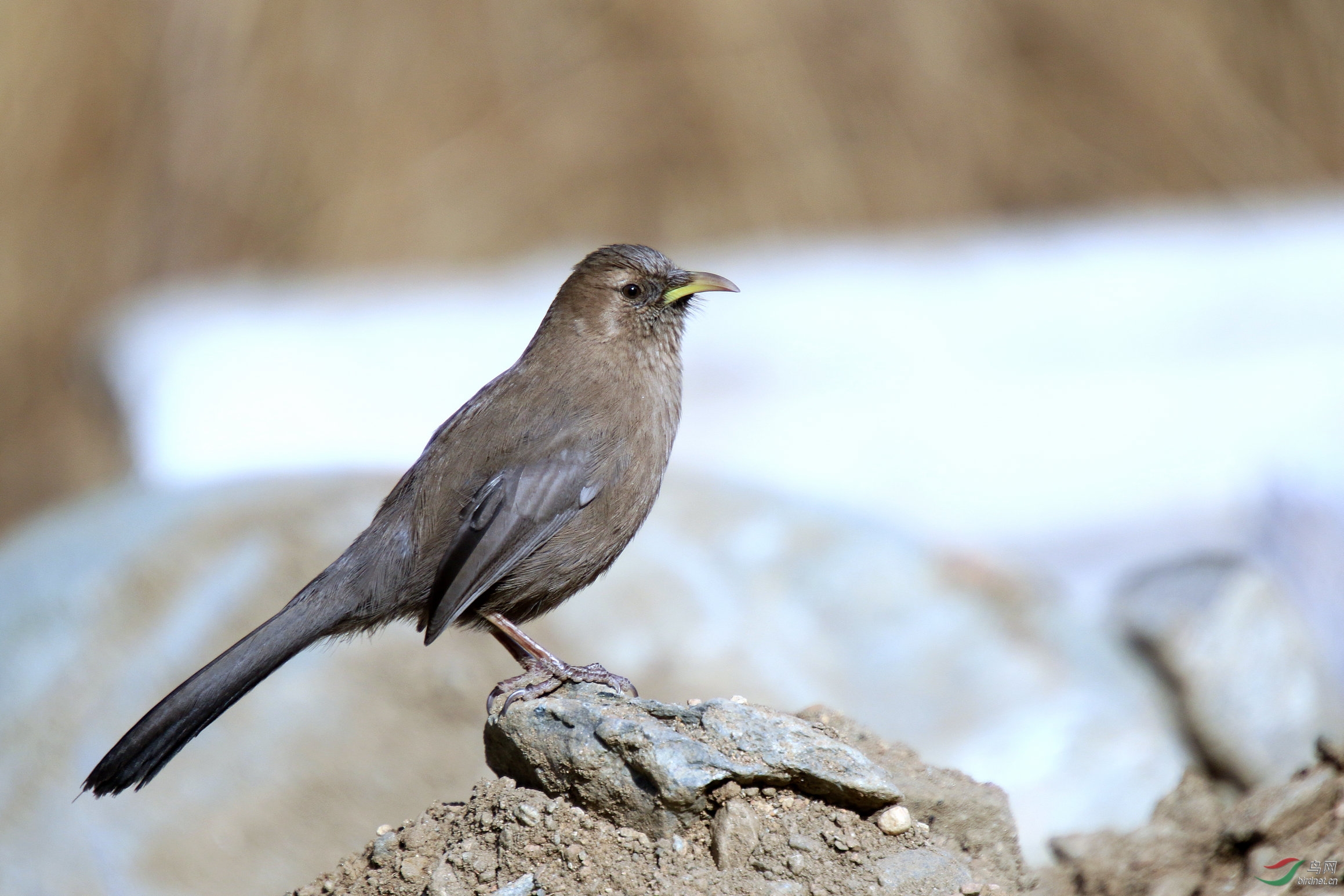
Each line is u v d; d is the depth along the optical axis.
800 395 14.34
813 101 18.44
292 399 14.37
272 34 18.14
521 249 17.81
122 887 8.48
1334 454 13.65
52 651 9.48
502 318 15.45
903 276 15.83
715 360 14.55
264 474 10.81
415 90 18.25
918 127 18.61
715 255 17.22
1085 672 9.73
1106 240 17.11
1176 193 19.05
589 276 7.72
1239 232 17.16
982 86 18.97
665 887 5.29
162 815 8.80
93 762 8.99
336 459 13.55
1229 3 19.91
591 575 7.38
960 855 5.66
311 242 17.73
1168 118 19.28
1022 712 9.52
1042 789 9.20
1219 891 5.94
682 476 10.98
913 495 13.43
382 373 14.65
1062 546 13.20
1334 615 12.46
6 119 17.83
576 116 18.27
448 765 9.02
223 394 14.41
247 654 6.57
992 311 15.06
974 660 9.80
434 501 7.05
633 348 7.65
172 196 17.91
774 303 15.26
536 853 5.49
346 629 7.06
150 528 10.15
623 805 5.52
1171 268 15.78
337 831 8.77
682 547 10.29
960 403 14.12
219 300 16.89
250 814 8.81
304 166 17.92
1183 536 13.24
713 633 9.79
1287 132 19.28
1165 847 6.51
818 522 10.62
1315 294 15.28
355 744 9.09
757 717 5.64
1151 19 19.52
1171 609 10.01
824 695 9.57
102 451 16.42
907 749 6.33
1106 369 14.61
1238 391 14.29
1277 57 19.59
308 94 18.09
